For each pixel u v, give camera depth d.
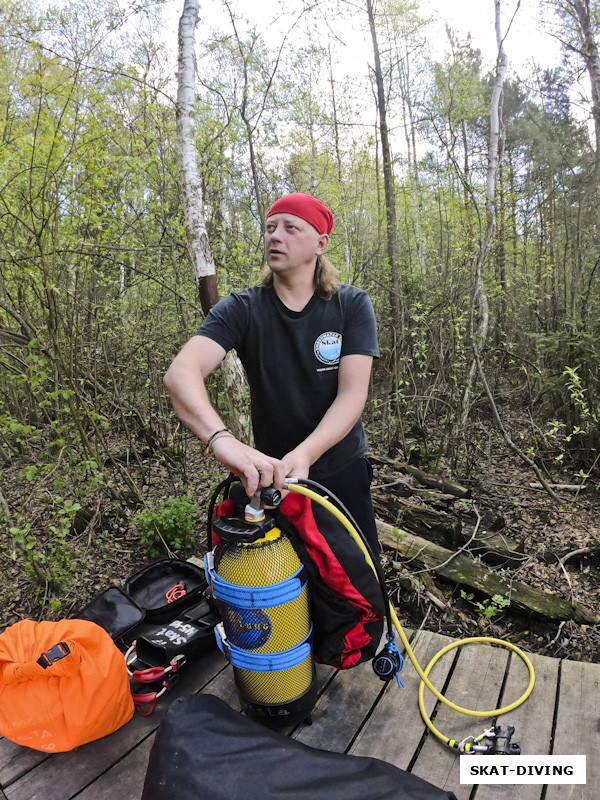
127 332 5.77
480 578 2.95
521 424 6.04
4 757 1.72
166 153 5.86
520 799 1.53
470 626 2.78
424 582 2.97
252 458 1.33
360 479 1.83
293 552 1.55
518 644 2.64
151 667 1.99
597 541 3.46
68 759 1.71
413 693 1.92
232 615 1.54
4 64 4.54
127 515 4.06
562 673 1.99
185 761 1.25
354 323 1.67
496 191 6.96
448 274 6.34
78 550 3.62
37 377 3.48
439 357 6.45
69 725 1.69
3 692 1.74
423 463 5.07
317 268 1.66
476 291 5.59
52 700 1.71
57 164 4.05
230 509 1.68
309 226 1.57
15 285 4.66
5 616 3.04
